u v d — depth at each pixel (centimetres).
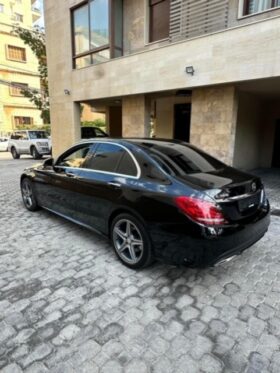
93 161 378
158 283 292
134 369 190
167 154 321
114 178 333
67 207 419
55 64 1177
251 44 583
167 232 271
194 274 310
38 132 1725
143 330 226
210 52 650
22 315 242
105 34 958
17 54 2967
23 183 544
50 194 457
